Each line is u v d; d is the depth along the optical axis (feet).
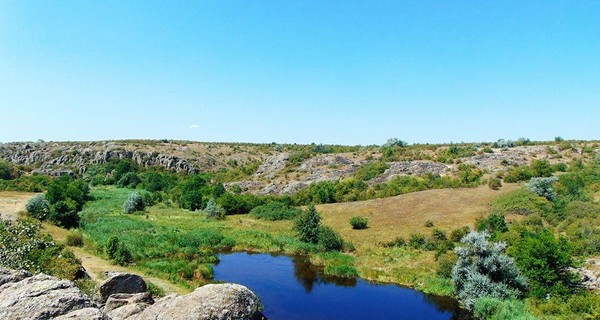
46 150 452.76
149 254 123.34
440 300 94.68
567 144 273.13
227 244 149.48
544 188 171.73
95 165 412.36
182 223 187.32
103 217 188.03
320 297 97.04
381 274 112.78
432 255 126.41
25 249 58.39
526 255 87.56
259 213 215.92
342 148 441.68
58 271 68.90
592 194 168.55
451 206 189.47
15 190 263.08
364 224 172.96
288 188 279.08
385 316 85.81
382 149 355.15
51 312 26.68
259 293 99.50
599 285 83.20
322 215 200.34
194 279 102.12
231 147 541.34
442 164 269.44
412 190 227.40
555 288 81.25
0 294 29.04
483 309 79.92
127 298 51.37
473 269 89.15
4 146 450.71
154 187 317.22
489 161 260.42
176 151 470.39
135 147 462.60
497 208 170.91
